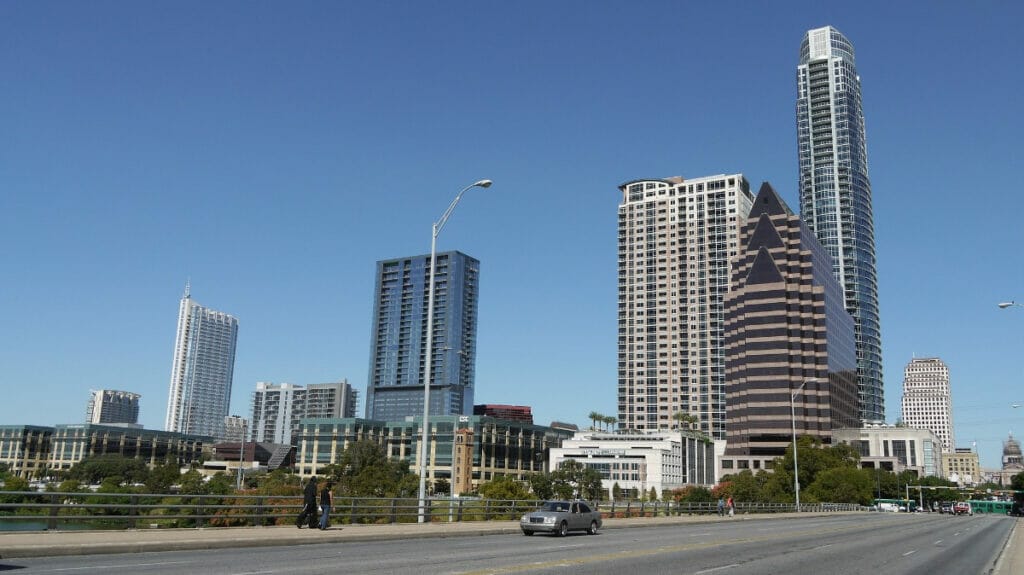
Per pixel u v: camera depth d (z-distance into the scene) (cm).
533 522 3481
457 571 1862
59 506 2422
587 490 16725
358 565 1953
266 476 17962
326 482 3138
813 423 19250
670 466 19988
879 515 10144
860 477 13325
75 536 2327
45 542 2098
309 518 3241
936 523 7275
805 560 2569
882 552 3150
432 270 4016
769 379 19650
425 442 3912
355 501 3588
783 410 19388
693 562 2320
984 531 5606
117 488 13762
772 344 19775
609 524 4544
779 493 12556
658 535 3725
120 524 3828
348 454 17350
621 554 2494
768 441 19438
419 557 2225
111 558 1972
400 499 3781
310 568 1856
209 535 2539
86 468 19512
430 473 19888
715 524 5375
